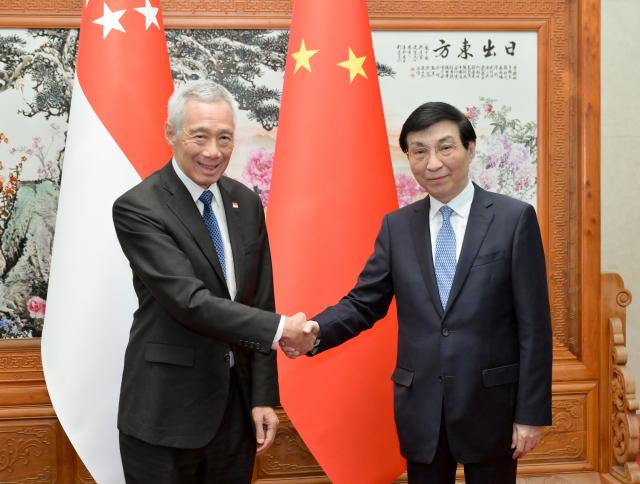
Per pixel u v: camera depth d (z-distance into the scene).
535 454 3.25
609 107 3.61
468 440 2.00
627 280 3.70
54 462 3.08
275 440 3.15
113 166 2.54
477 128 3.24
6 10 3.04
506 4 3.22
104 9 2.60
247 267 2.00
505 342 2.04
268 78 3.16
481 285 2.02
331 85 2.65
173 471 1.86
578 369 3.24
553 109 3.25
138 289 1.99
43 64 3.07
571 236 3.28
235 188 2.12
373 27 3.17
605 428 3.24
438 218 2.17
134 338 1.95
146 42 2.62
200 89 1.89
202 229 1.92
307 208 2.62
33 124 3.08
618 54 3.60
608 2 3.60
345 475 2.64
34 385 3.08
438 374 2.03
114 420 2.55
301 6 2.73
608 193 3.65
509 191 3.26
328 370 2.64
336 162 2.63
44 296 3.11
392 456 2.70
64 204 2.58
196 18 3.11
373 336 2.66
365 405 2.65
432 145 2.05
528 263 2.03
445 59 3.21
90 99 2.56
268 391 2.02
